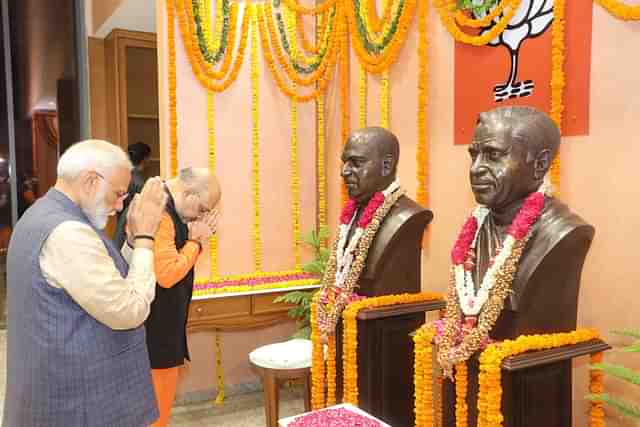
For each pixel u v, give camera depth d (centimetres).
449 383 206
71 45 546
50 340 148
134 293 160
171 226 228
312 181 390
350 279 242
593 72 214
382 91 319
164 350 234
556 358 173
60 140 562
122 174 163
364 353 238
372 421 199
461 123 273
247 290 346
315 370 256
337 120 370
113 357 157
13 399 153
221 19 350
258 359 276
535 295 177
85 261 148
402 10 298
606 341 212
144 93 490
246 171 369
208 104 354
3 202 572
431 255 296
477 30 262
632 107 201
